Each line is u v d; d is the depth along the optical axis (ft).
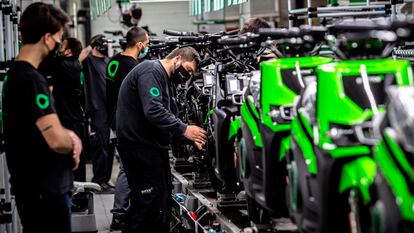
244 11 47.88
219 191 20.16
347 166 11.15
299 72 14.46
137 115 20.49
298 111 12.91
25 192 14.05
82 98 29.84
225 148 18.49
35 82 13.48
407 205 9.27
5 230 19.25
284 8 48.98
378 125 10.53
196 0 30.63
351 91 11.68
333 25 13.14
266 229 16.47
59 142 13.51
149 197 20.63
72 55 29.25
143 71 20.27
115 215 25.46
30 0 41.29
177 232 23.75
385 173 9.73
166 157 20.94
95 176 33.19
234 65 19.12
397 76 11.70
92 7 43.62
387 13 19.86
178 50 20.65
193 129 19.95
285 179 14.44
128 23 39.91
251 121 15.72
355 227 10.82
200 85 22.38
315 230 12.10
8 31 20.31
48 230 14.14
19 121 13.61
